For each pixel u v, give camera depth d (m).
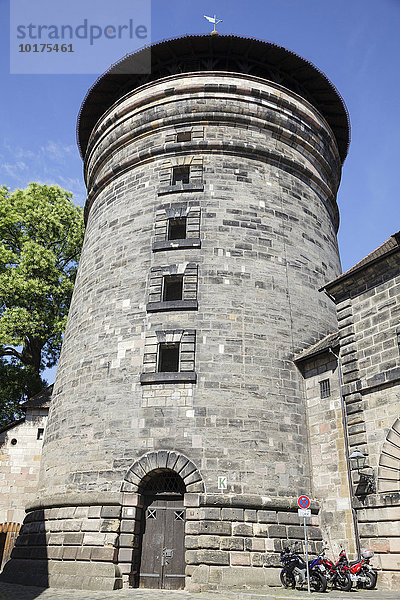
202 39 24.55
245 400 17.98
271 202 22.69
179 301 19.41
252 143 23.53
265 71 26.53
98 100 28.36
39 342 33.84
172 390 17.89
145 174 23.59
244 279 20.33
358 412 16.58
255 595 13.12
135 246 21.64
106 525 16.28
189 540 15.77
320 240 24.00
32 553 17.42
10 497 24.70
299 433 18.36
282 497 16.92
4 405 30.80
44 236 34.72
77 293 23.34
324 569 14.19
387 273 17.03
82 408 19.00
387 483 15.07
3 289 30.05
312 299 21.77
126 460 17.16
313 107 25.88
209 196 21.95
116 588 15.20
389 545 14.52
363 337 17.25
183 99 24.00
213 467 16.72
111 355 19.44
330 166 26.67
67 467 18.19
